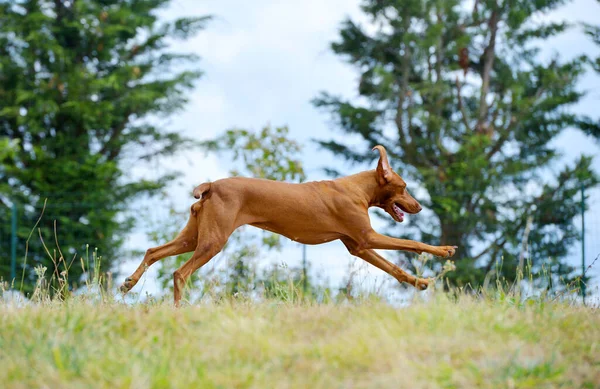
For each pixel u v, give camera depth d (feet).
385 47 90.68
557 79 84.64
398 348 18.66
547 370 17.62
